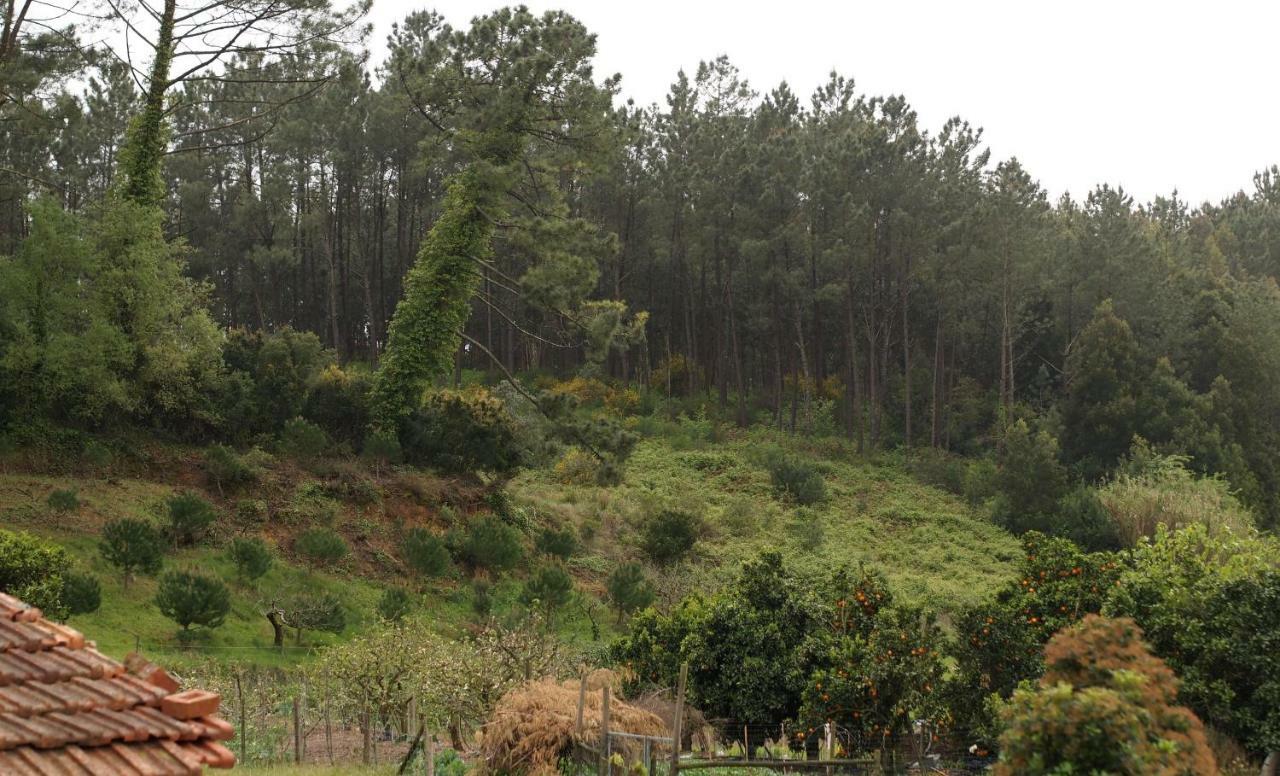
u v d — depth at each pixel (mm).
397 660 17719
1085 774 7508
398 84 55562
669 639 18344
